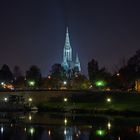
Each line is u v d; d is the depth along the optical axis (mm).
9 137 162125
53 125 192875
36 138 159750
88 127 185000
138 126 185500
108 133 168375
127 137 159375
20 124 198125
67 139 157625
